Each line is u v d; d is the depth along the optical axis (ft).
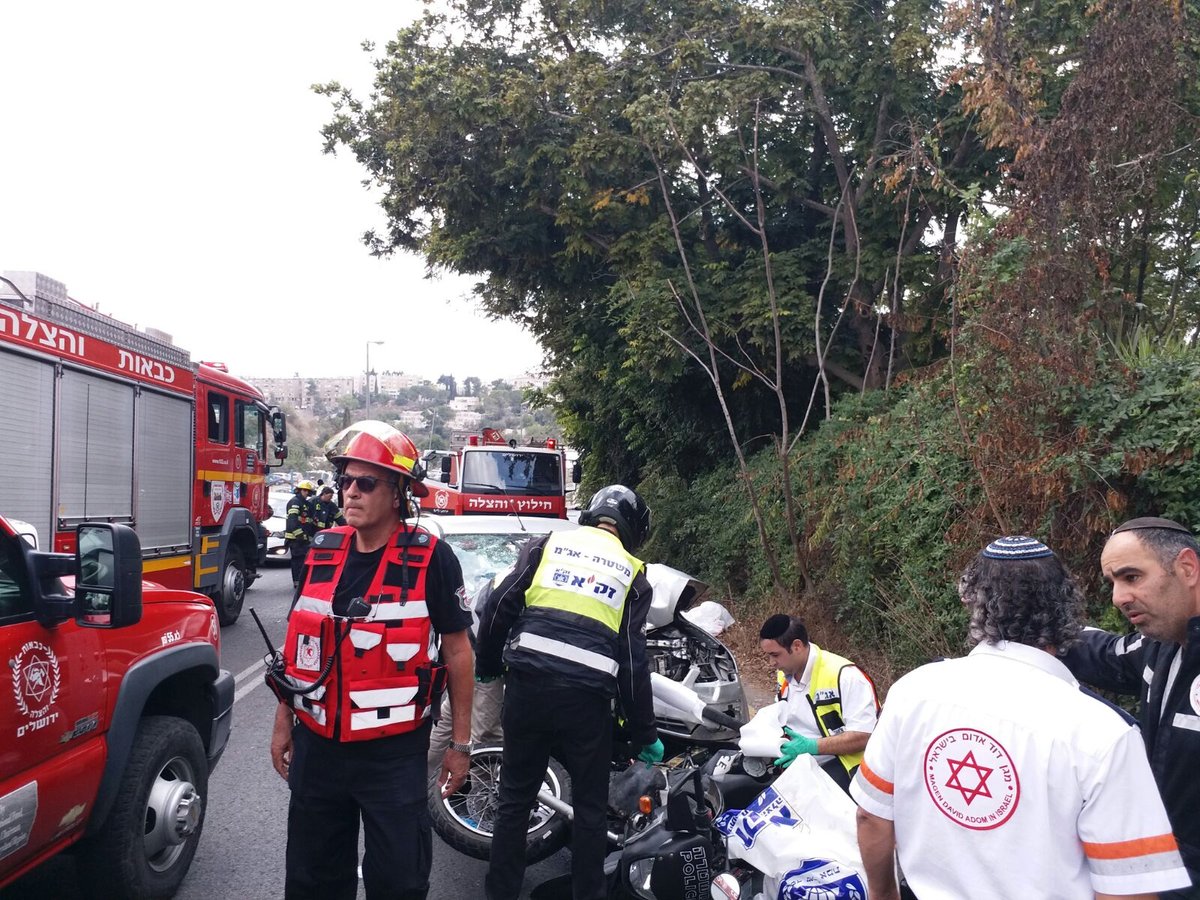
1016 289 21.24
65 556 11.27
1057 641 6.79
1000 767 6.39
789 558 35.86
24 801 10.66
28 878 15.07
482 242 47.78
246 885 15.23
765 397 47.06
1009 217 22.57
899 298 38.78
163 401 32.42
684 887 12.49
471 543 22.95
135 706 13.23
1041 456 20.08
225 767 21.48
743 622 36.35
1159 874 5.98
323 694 10.44
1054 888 6.20
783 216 46.50
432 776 15.70
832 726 13.84
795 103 43.06
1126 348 22.17
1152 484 19.17
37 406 23.90
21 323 22.95
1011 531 20.97
